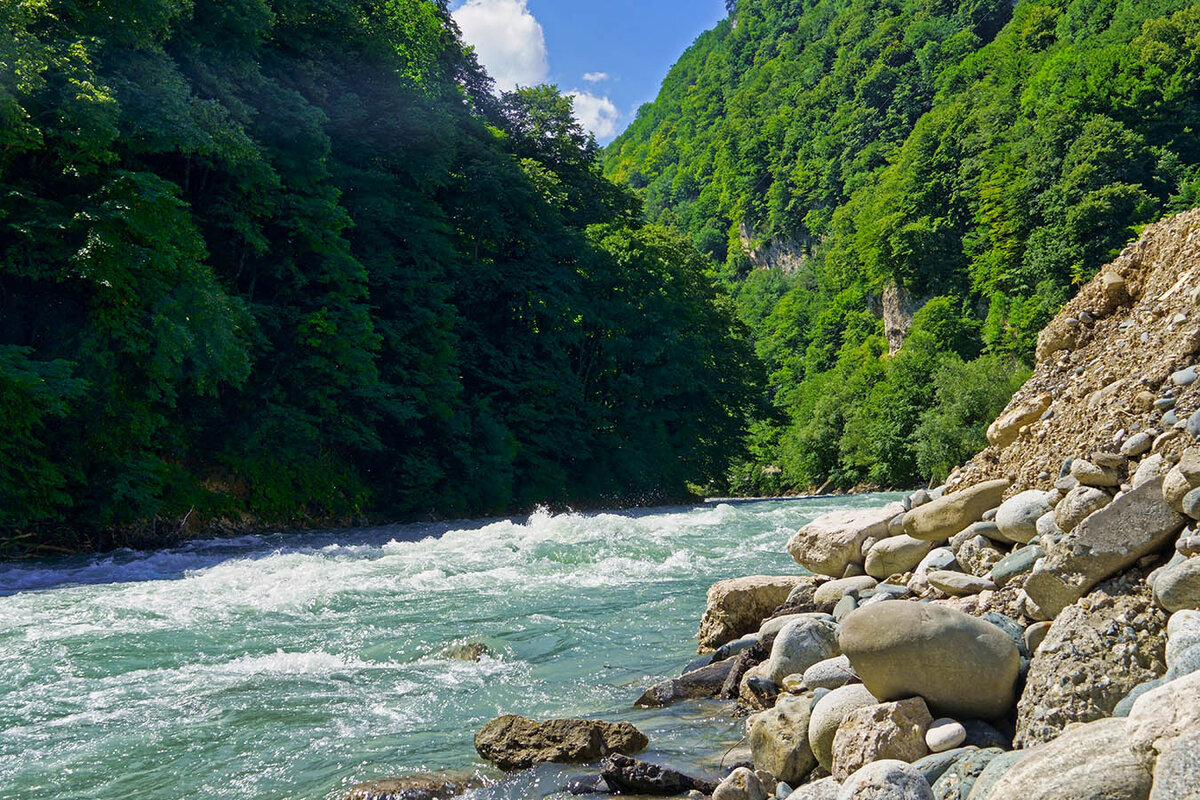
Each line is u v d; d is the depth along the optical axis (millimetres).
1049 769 3113
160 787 5469
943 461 57656
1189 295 6484
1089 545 4617
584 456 42344
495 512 36594
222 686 7754
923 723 4328
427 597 12258
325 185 30422
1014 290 72188
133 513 22203
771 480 87875
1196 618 3740
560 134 52500
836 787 4109
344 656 8891
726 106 187000
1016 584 5371
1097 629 4195
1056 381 7594
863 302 101375
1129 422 5648
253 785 5453
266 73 31359
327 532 26438
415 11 41594
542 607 11344
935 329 75938
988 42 125688
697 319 51812
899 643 4551
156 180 22094
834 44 156125
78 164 21484
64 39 21438
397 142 36906
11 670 8414
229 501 26156
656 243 50125
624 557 16141
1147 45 75250
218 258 28109
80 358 21234
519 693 7465
